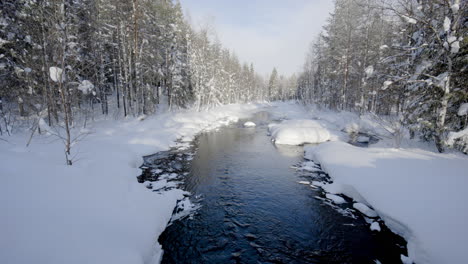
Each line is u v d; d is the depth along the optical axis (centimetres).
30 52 1168
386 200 597
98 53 1789
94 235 402
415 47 900
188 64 2861
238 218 661
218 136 1889
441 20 844
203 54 2991
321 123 2117
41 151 766
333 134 1744
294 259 497
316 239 564
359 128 1823
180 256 504
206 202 755
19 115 1295
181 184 895
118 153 1014
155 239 532
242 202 758
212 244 546
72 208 439
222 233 589
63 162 708
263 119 3219
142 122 1788
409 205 544
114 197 568
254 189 860
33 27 1005
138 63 1784
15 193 388
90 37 1419
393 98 1319
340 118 2223
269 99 9275
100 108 2031
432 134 922
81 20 1091
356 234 578
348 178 794
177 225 619
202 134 1975
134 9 1675
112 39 1922
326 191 822
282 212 694
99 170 725
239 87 6091
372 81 1895
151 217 579
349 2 2247
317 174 992
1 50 1126
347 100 2886
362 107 2042
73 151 862
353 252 514
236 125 2586
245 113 4219
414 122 1006
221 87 4156
